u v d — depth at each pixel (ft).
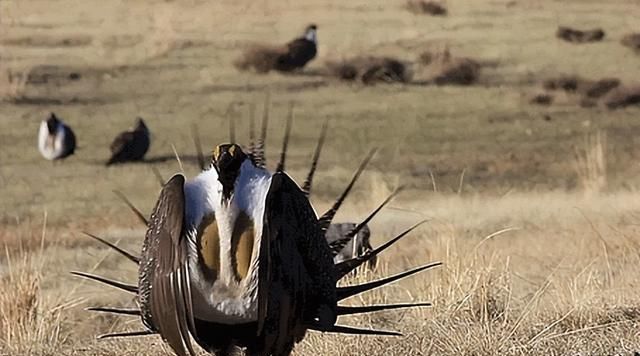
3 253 123.03
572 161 196.34
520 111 226.38
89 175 182.91
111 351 75.61
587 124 218.59
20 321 82.23
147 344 77.00
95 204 164.66
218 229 54.65
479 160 195.72
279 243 55.11
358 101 231.50
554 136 211.20
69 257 121.39
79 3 307.58
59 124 191.31
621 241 105.60
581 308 79.56
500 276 85.15
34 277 86.69
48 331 82.38
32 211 160.56
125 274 111.55
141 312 58.18
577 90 237.45
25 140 204.44
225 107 228.63
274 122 219.41
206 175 55.47
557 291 84.99
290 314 56.18
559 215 138.21
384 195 155.43
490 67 261.85
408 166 190.08
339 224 89.20
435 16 303.89
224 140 209.77
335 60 259.39
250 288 54.75
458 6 310.04
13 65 253.85
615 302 82.64
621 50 276.62
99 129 214.48
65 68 253.24
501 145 205.36
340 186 174.09
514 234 125.29
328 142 204.44
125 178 180.96
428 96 234.99
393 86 241.96
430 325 78.43
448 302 82.02
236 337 57.00
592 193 156.76
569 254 105.91
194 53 265.54
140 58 260.21
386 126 215.51
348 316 82.53
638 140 209.36
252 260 54.54
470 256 87.04
